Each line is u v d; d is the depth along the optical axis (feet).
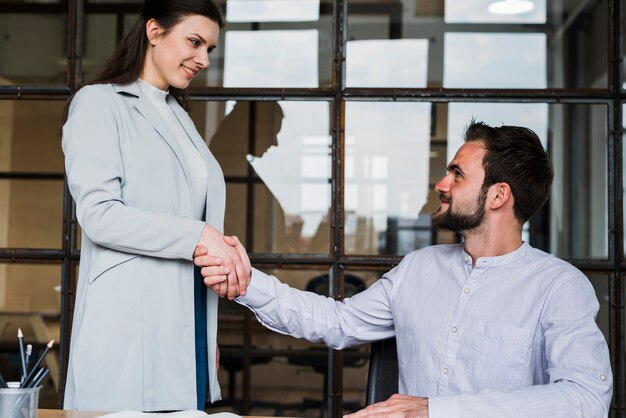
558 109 8.24
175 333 5.47
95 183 5.30
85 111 5.48
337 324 5.67
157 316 5.43
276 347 8.34
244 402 8.34
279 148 8.39
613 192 8.12
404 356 5.38
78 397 5.32
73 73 8.42
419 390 5.18
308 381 8.29
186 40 5.69
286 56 8.43
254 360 8.36
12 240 8.36
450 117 8.31
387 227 8.29
